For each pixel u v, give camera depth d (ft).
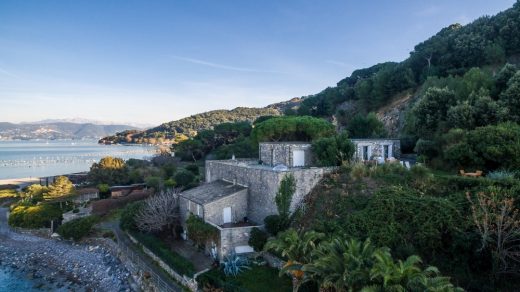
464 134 120.67
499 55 253.24
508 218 70.90
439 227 82.94
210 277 92.99
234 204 123.44
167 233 138.72
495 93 162.71
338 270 64.44
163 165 320.50
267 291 83.82
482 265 74.59
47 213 187.52
